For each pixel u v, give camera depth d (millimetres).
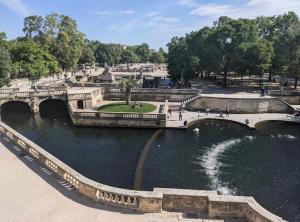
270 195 27766
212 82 91062
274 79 92375
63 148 41906
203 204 16109
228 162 35875
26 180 20094
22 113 63844
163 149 40812
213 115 56781
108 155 38969
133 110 56750
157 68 164000
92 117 51625
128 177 31984
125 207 16500
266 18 103688
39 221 15242
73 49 112125
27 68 85500
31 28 110625
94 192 17281
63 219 15383
